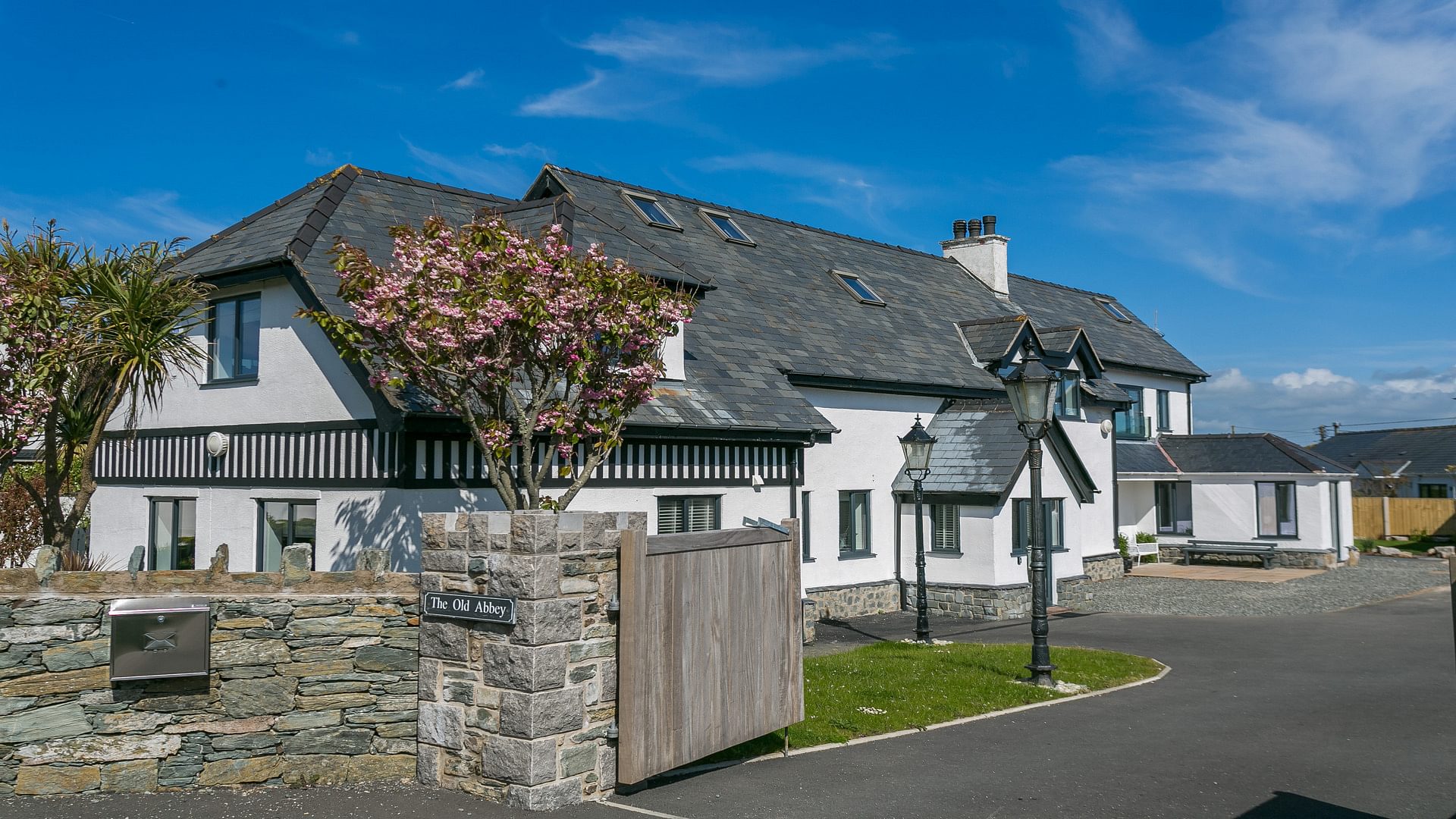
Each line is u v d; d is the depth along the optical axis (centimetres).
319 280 1319
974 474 2033
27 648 733
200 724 761
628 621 754
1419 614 2005
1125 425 3098
